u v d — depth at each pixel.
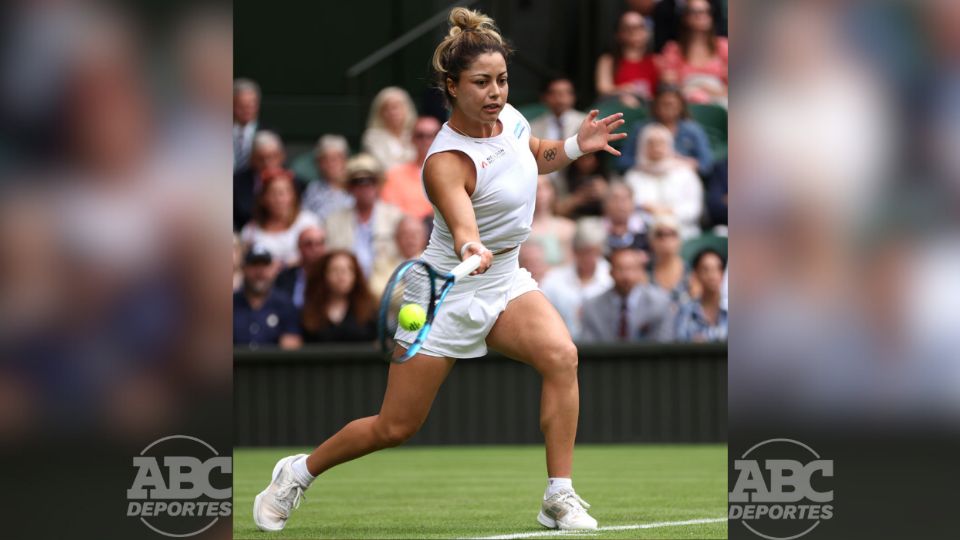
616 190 34.19
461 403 33.25
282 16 35.75
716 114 35.53
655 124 35.00
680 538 16.70
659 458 29.95
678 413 33.25
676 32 35.84
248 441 32.91
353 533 17.50
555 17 36.59
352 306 33.59
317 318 33.53
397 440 17.23
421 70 36.28
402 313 15.16
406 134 34.34
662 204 34.44
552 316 17.27
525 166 16.83
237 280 33.50
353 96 35.97
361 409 33.19
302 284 33.62
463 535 17.14
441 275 15.21
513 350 17.30
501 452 32.12
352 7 36.06
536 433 33.38
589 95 36.47
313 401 33.09
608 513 19.77
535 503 21.39
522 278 17.48
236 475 26.61
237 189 33.97
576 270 33.59
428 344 16.86
